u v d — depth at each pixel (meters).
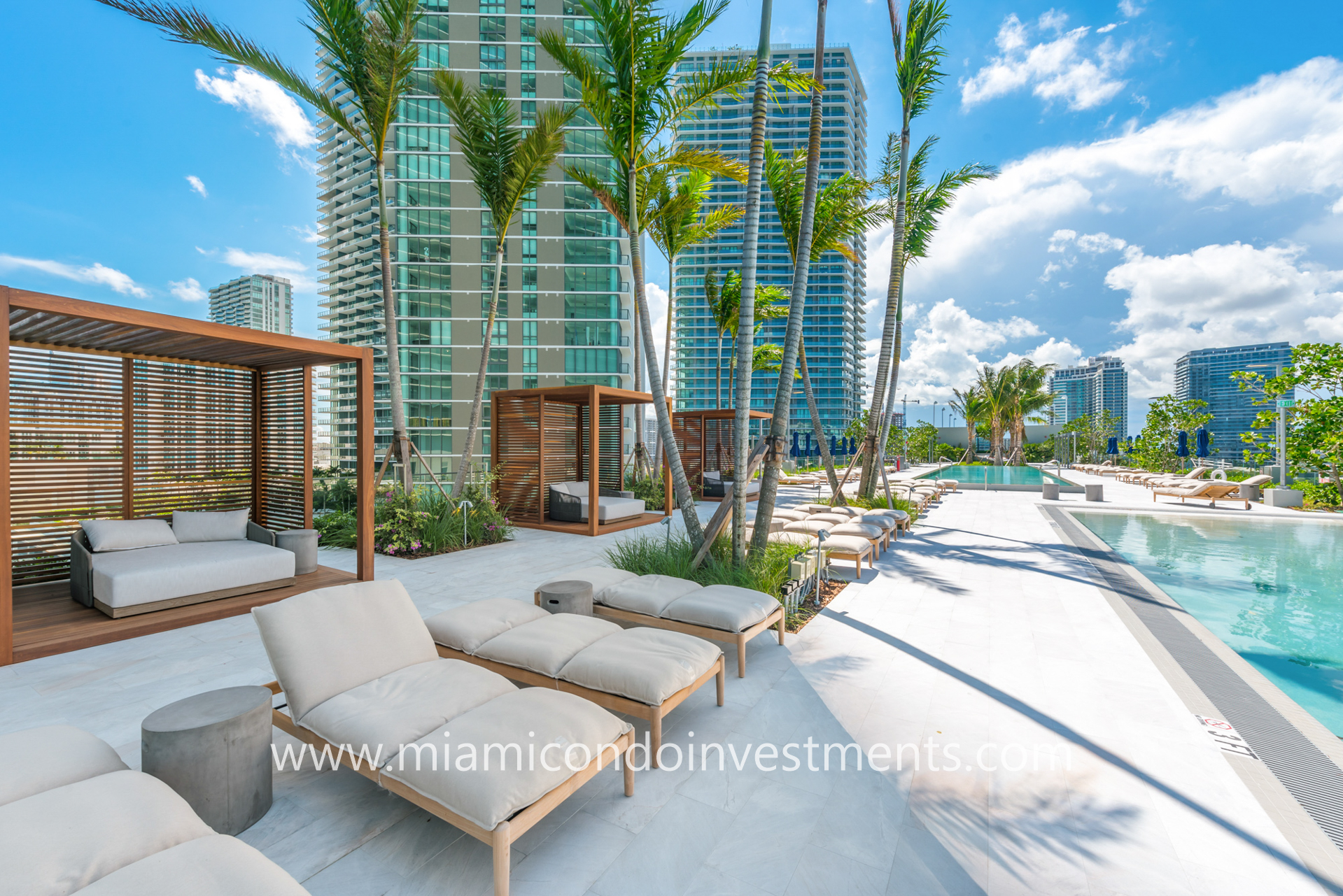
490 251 38.47
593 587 4.38
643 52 5.70
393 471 9.41
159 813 1.61
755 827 2.30
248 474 7.06
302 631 2.65
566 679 2.92
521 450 10.75
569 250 38.69
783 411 5.61
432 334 38.19
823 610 5.23
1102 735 3.00
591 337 39.22
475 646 3.27
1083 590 5.89
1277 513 11.66
